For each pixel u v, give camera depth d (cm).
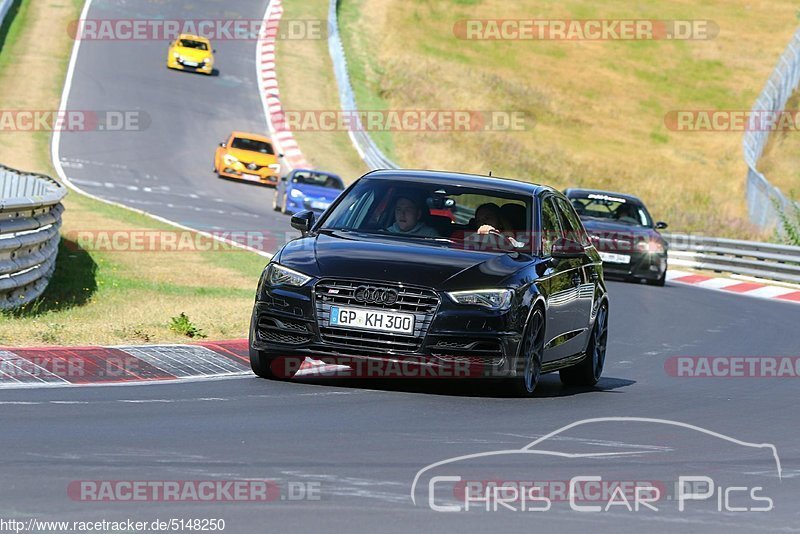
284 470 2302
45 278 5522
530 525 2002
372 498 2120
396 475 2317
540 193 3816
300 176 11431
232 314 4884
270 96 18038
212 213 10850
